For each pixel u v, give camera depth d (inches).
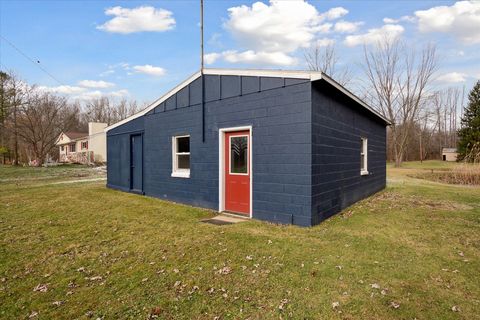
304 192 222.2
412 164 1327.5
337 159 274.2
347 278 133.9
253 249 172.6
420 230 215.2
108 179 479.8
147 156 391.2
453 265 149.8
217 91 287.3
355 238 193.6
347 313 106.0
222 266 149.4
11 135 1346.0
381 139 470.9
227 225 231.3
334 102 265.7
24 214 270.4
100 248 181.3
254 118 254.1
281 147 235.0
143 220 249.4
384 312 106.3
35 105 1343.5
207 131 299.4
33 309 114.0
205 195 303.0
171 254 168.2
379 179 456.4
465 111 1552.7
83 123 2201.0
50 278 141.6
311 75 215.9
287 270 142.9
